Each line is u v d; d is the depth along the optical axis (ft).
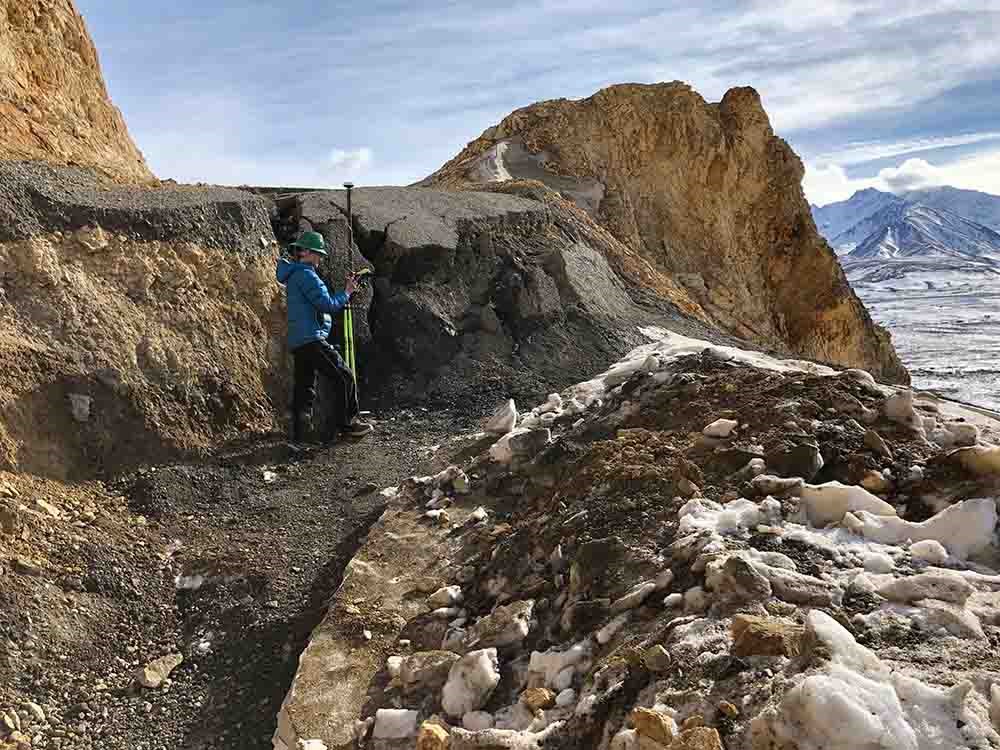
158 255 21.58
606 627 10.67
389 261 26.84
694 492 13.03
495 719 10.39
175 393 19.93
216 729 12.34
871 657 8.02
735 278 67.10
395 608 13.96
